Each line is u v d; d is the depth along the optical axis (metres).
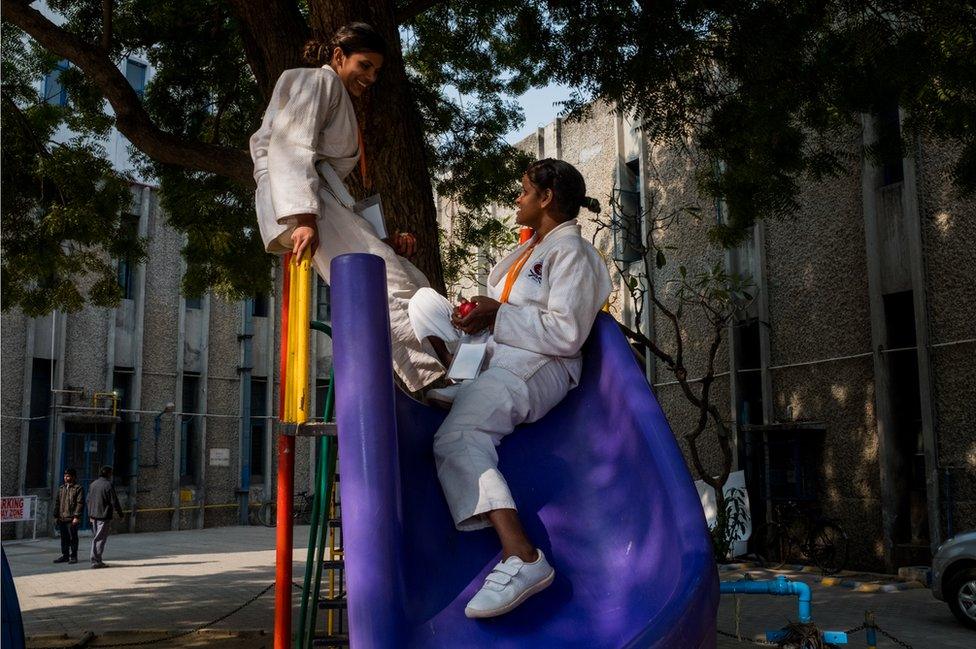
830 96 8.63
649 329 19.16
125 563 15.57
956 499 13.30
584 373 2.98
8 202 10.94
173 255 24.61
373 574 2.05
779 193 9.35
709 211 18.05
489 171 11.96
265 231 2.97
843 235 15.38
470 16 11.46
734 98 9.35
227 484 25.17
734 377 16.95
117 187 11.55
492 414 2.63
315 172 2.93
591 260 2.96
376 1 6.67
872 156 9.14
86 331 22.59
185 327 24.72
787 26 8.49
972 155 8.27
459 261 13.77
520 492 2.60
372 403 2.26
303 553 16.27
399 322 3.15
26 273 11.11
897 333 14.64
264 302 26.55
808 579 13.38
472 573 2.32
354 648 2.01
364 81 3.22
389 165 6.51
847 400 15.05
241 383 25.62
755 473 16.69
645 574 2.27
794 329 16.09
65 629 8.98
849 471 14.91
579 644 2.12
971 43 7.55
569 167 3.17
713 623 2.04
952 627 9.30
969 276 13.44
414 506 2.48
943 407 13.60
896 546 13.94
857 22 8.34
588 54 9.62
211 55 11.20
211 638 8.41
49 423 21.69
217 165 8.30
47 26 8.03
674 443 2.50
